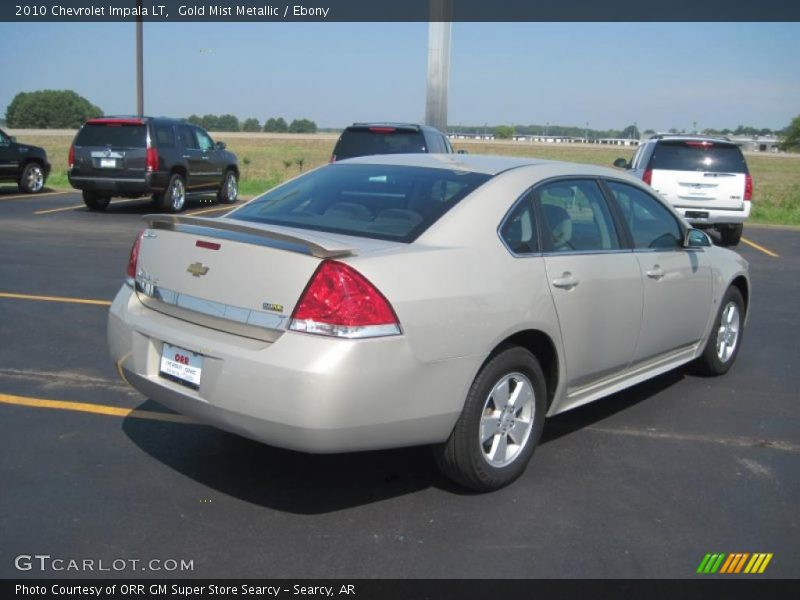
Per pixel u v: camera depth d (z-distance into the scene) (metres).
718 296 5.89
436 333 3.57
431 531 3.62
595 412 5.34
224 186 19.03
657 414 5.33
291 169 38.31
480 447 3.87
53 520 3.62
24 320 7.16
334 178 4.62
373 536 3.56
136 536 3.50
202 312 3.71
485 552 3.45
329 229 4.04
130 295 4.16
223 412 3.52
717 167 13.76
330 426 3.33
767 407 5.54
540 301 4.07
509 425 4.07
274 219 4.25
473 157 4.86
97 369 5.83
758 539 3.65
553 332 4.19
